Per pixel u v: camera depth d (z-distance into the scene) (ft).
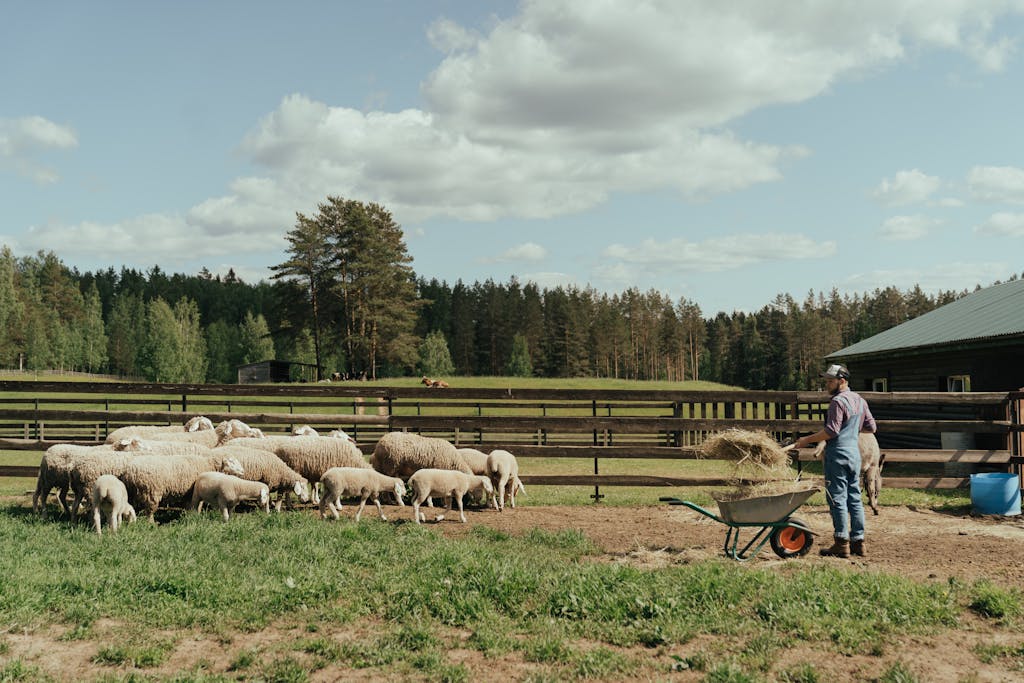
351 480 30.76
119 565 21.72
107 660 15.65
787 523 23.79
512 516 33.47
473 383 188.44
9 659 15.46
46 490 31.73
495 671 15.44
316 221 233.14
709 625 17.58
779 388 321.32
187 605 18.86
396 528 28.94
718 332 378.73
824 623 17.24
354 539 26.30
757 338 331.77
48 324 325.83
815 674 14.67
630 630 17.38
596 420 39.29
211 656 16.19
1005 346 52.37
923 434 63.52
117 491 27.09
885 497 38.22
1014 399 36.45
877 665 15.33
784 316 323.16
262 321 360.69
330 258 232.32
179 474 30.07
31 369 303.07
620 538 28.19
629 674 15.21
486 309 398.83
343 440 36.42
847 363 85.71
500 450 36.68
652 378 389.19
